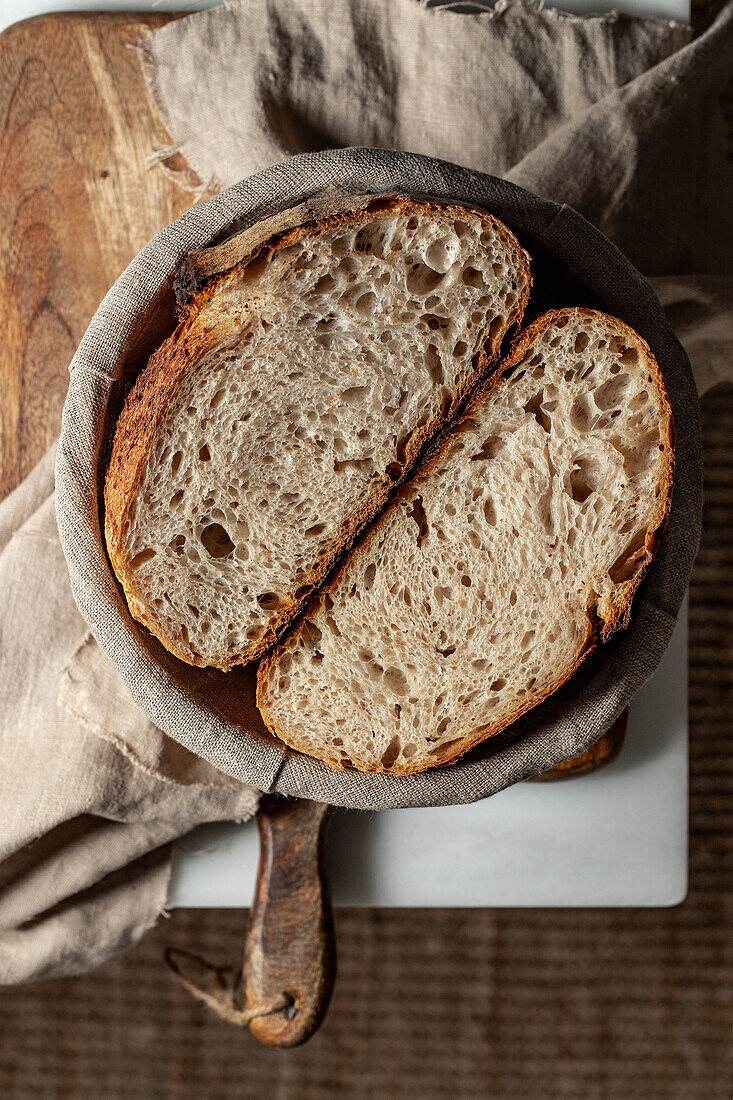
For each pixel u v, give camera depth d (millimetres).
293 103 635
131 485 529
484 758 557
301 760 556
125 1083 859
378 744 558
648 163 629
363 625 561
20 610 627
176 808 625
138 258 541
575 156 624
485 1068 861
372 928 867
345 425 544
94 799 618
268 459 546
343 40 633
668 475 541
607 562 550
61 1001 864
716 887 853
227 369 531
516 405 549
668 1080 858
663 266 642
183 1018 862
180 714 553
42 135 646
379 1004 864
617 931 863
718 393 820
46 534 632
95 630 550
